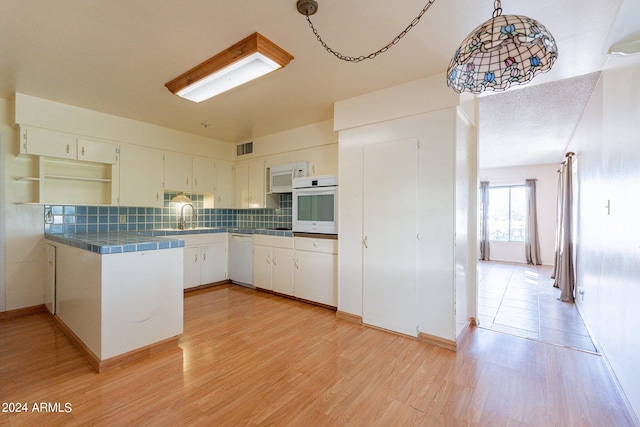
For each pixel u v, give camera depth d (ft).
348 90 9.15
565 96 9.85
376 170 9.30
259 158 14.82
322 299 11.26
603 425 5.22
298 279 12.06
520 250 23.50
